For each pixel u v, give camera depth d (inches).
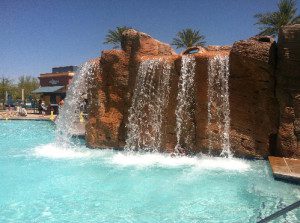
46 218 210.8
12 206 231.0
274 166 285.9
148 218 209.5
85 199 244.2
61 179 295.3
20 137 602.2
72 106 489.1
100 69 433.7
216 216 210.7
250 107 346.3
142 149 399.5
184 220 205.9
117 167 333.1
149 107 393.7
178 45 1386.6
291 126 325.1
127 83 414.6
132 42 414.3
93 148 436.5
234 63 340.8
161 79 385.1
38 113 1280.8
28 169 331.6
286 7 1173.1
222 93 352.5
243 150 349.1
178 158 363.3
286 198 231.9
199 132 365.4
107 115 428.1
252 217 207.2
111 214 216.8
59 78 1628.9
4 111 1465.3
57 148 452.1
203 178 288.4
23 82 2405.3
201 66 358.3
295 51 316.5
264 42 331.6
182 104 373.4
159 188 266.4
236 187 263.3
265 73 331.6
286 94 327.3
